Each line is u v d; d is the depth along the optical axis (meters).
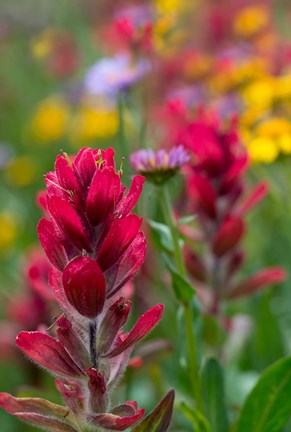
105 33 1.16
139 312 0.68
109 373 0.44
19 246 1.06
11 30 1.59
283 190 0.77
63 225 0.41
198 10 1.46
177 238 0.55
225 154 0.60
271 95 0.82
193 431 0.64
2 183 1.27
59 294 0.43
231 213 0.61
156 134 0.97
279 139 0.74
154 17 1.00
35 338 0.43
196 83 1.14
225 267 0.61
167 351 0.59
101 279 0.41
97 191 0.41
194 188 0.60
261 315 0.66
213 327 0.62
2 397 0.44
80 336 0.43
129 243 0.42
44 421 0.44
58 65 1.53
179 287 0.53
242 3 1.44
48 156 1.37
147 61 0.92
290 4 1.46
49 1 1.63
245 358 0.71
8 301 0.85
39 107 1.50
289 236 0.83
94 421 0.43
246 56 1.12
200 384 0.55
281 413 0.53
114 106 1.15
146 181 0.58
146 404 0.67
